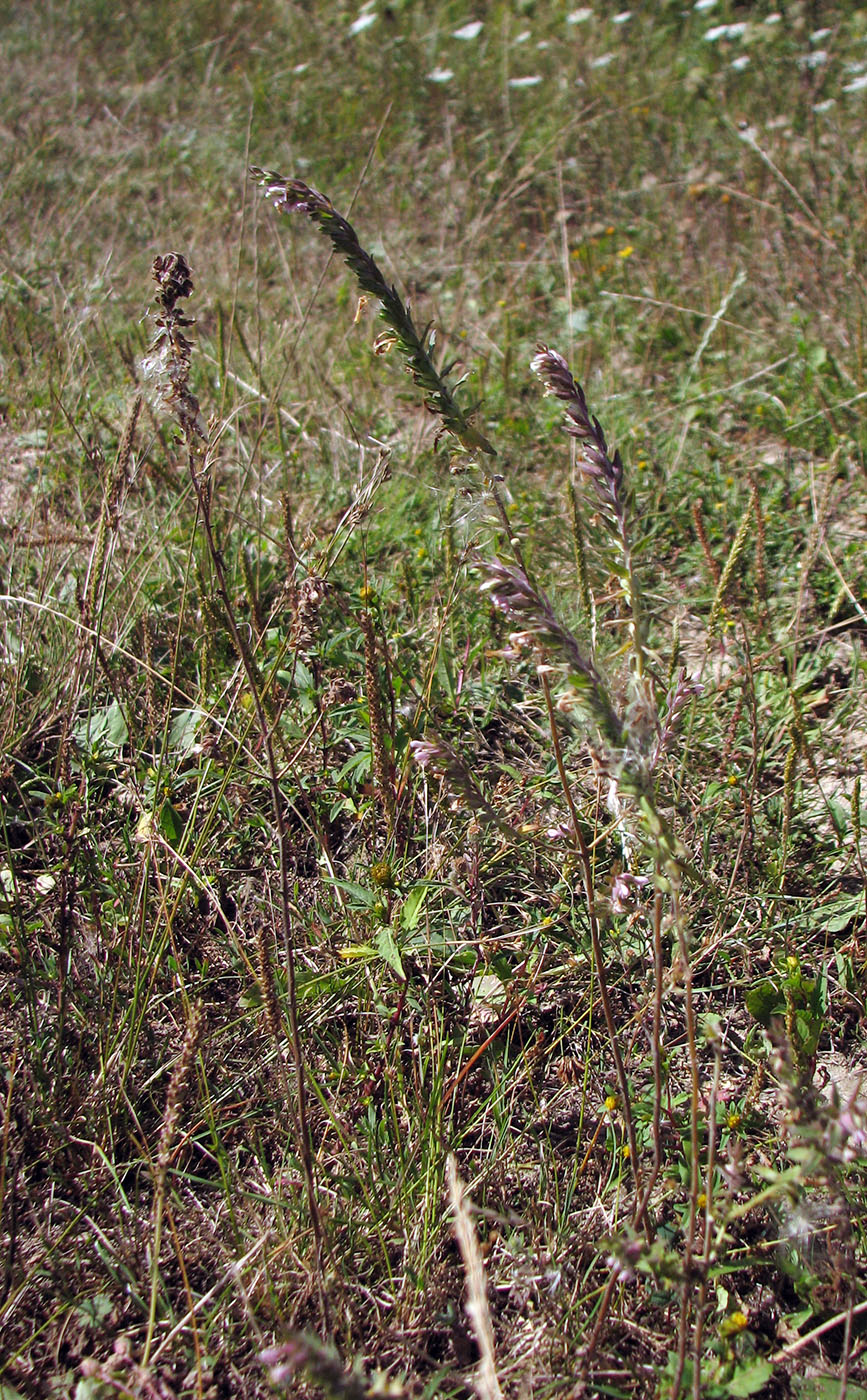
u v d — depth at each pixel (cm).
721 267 577
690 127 727
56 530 372
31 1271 192
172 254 176
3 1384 178
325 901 263
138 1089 227
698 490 414
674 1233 192
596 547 191
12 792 297
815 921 261
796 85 756
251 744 292
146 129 816
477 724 320
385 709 278
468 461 169
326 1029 241
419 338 166
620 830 175
